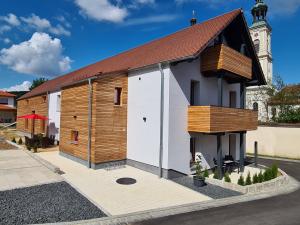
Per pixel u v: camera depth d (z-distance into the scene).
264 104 33.53
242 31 15.41
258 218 8.04
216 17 15.91
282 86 31.17
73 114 15.45
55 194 9.31
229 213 8.40
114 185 10.95
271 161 20.39
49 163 13.52
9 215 7.33
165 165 12.31
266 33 44.34
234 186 11.03
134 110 14.38
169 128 12.31
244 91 16.78
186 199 9.60
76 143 15.02
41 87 29.41
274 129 23.02
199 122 12.55
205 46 11.80
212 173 14.71
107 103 13.95
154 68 13.19
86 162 13.97
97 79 13.52
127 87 14.95
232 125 13.56
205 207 8.91
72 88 15.64
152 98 13.23
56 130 20.81
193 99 14.27
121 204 8.82
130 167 14.19
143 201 9.20
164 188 10.84
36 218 7.22
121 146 14.54
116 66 17.20
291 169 17.30
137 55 17.28
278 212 8.66
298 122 24.72
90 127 13.74
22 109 28.77
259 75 17.83
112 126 14.16
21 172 12.10
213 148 15.24
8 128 35.25
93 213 7.83
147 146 13.40
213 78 15.12
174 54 12.51
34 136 19.97
